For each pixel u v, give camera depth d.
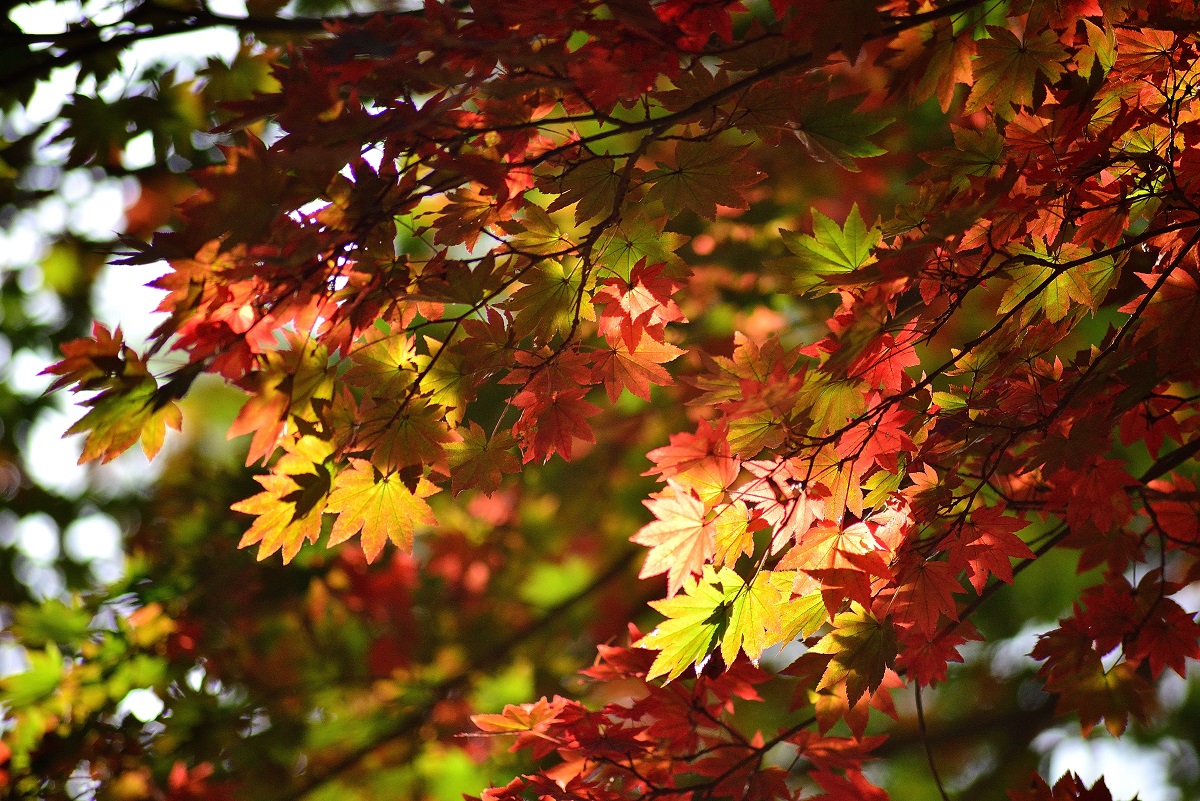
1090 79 2.92
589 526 5.47
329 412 2.90
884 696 3.02
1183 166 2.92
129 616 3.70
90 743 3.46
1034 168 2.92
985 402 2.95
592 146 3.72
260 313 2.86
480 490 2.96
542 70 2.86
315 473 2.89
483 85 2.83
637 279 2.95
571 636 5.21
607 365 2.97
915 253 2.86
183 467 4.91
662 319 2.96
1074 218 2.94
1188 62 2.94
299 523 2.90
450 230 2.95
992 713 5.77
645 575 2.92
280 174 2.81
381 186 2.86
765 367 2.90
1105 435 2.91
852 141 2.93
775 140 2.93
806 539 2.94
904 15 2.89
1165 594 3.03
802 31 2.82
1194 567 3.03
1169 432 3.00
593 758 3.01
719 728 3.07
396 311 2.92
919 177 2.94
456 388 2.94
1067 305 2.98
